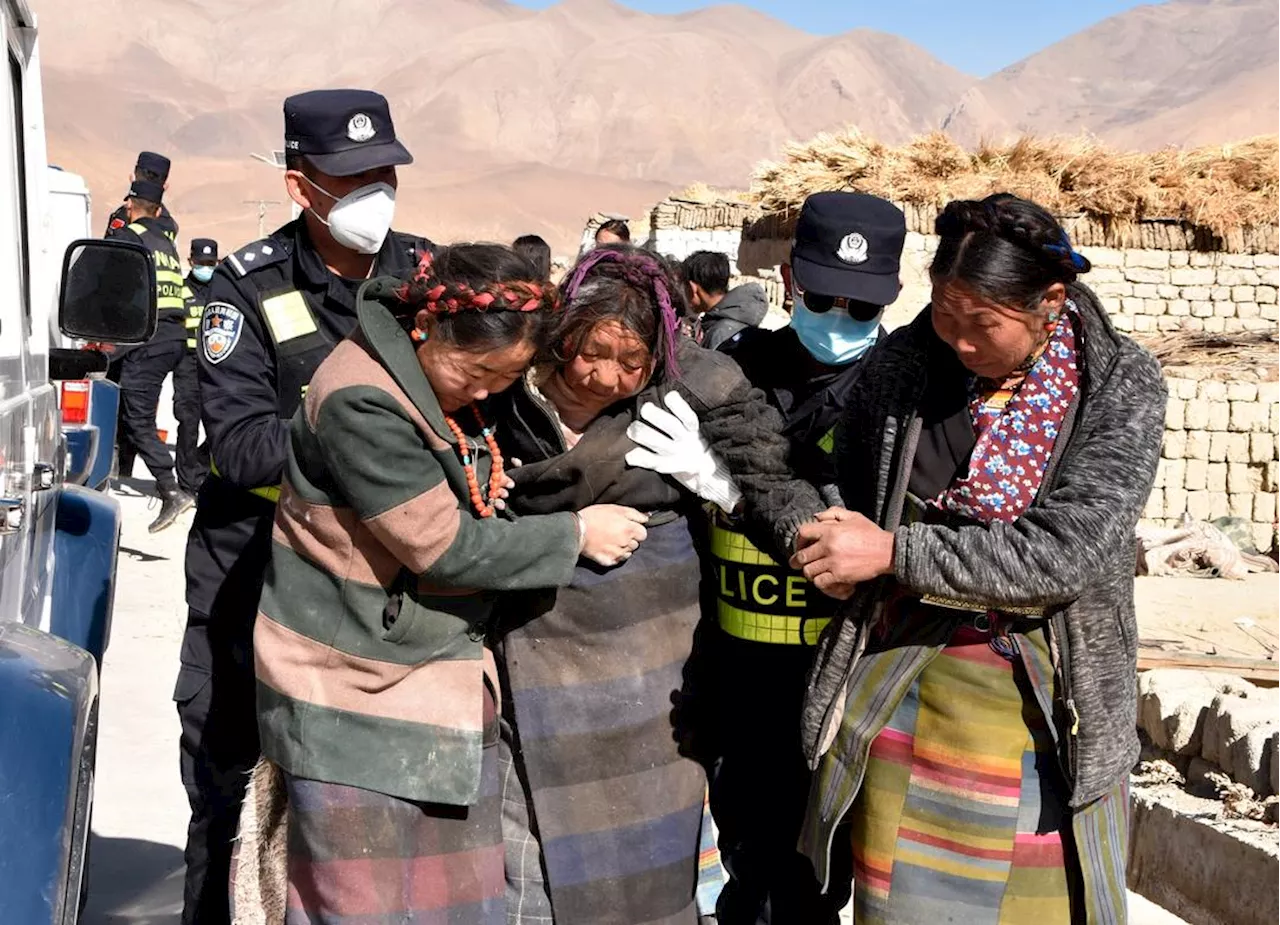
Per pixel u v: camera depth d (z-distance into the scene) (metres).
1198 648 8.36
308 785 2.84
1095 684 2.78
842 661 2.95
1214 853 4.71
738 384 3.13
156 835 5.60
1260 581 11.05
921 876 2.90
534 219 177.00
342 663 2.86
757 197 19.84
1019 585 2.67
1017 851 2.86
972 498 2.77
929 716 2.90
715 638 3.37
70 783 2.83
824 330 3.23
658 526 3.18
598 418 3.09
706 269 5.85
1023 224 2.57
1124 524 2.68
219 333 3.65
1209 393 13.15
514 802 3.16
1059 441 2.75
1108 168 17.52
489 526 2.87
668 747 3.17
